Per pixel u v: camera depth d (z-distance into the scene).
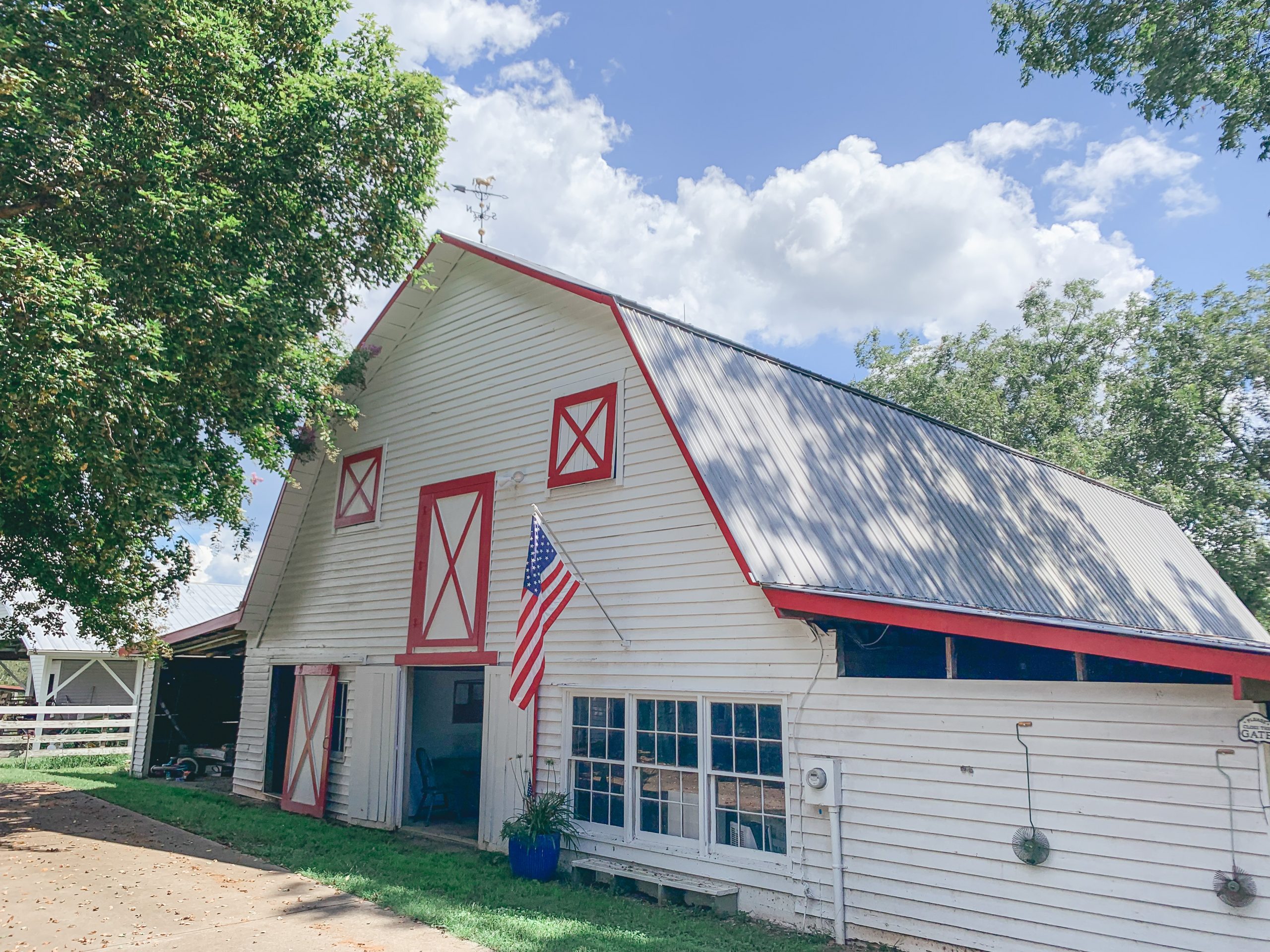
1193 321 31.22
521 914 8.59
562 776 11.21
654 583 10.62
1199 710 6.80
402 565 14.55
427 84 12.86
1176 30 16.11
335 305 13.71
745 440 10.82
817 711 8.96
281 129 11.71
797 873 8.82
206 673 22.62
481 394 13.84
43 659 24.72
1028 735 7.62
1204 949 6.49
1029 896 7.38
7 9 9.37
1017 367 35.44
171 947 7.25
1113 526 18.08
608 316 11.95
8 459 9.62
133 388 9.05
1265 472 30.38
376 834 13.23
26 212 10.25
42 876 9.57
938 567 11.52
